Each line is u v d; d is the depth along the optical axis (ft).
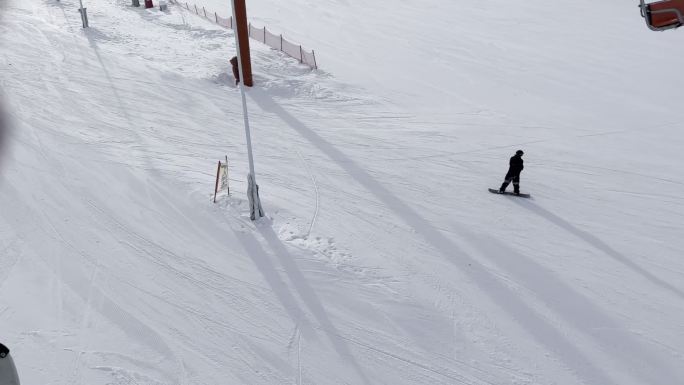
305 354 29.84
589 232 45.24
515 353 31.09
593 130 68.54
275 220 42.80
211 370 28.07
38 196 42.29
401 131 65.31
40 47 81.30
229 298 33.58
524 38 114.62
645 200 51.57
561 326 33.55
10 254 35.24
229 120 63.67
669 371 30.55
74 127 55.88
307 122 65.77
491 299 35.65
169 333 30.25
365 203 47.42
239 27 71.00
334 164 54.80
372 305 34.17
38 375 26.35
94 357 27.86
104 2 123.44
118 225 39.86
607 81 88.22
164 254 37.11
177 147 54.54
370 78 84.84
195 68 80.23
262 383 27.68
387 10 138.21
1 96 61.26
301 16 128.16
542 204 49.62
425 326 32.73
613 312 35.22
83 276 34.04
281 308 33.19
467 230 44.21
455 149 60.95
